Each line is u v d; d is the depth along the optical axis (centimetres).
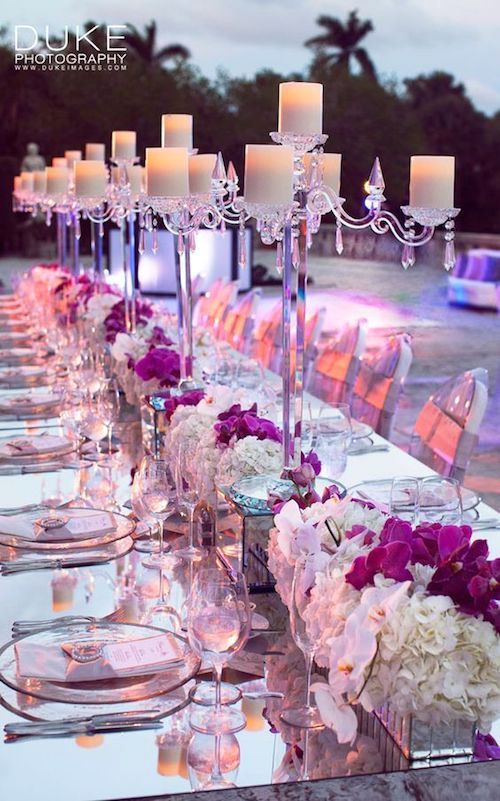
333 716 134
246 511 198
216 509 224
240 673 165
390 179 1766
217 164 251
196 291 756
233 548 217
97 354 376
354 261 1468
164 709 152
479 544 140
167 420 291
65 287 582
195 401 268
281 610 191
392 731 144
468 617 134
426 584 141
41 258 1580
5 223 1586
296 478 204
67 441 307
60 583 201
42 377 425
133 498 211
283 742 144
